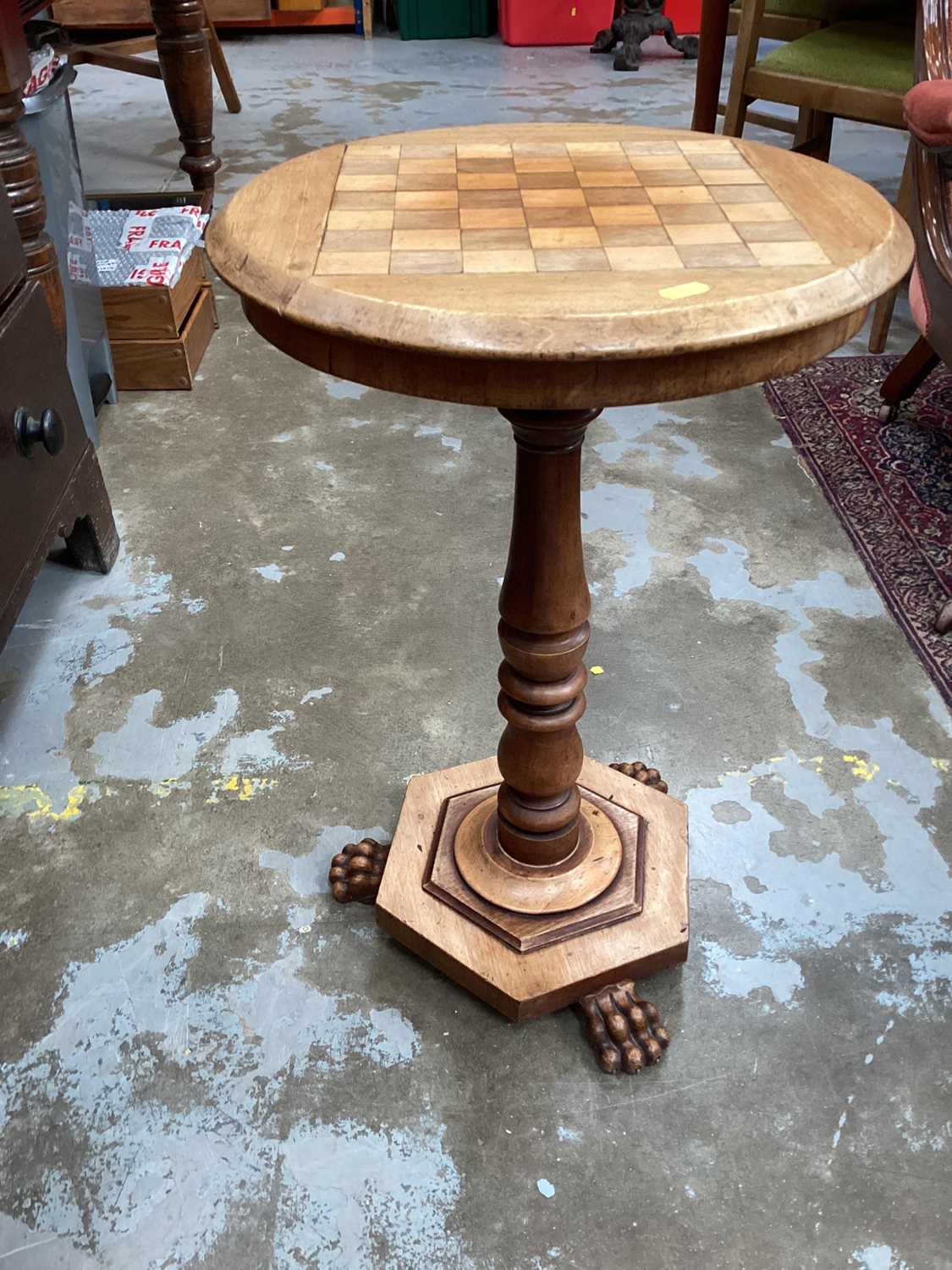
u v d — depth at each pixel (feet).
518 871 4.20
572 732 3.90
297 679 5.65
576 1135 3.67
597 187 3.37
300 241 2.92
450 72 18.02
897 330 9.52
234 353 9.20
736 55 9.48
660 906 4.19
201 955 4.26
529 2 19.36
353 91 16.85
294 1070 3.86
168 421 8.14
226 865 4.63
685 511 7.02
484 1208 3.47
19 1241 3.39
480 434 8.05
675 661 5.75
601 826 4.46
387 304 2.48
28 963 4.22
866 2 10.53
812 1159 3.59
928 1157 3.59
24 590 5.17
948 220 6.07
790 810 4.87
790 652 5.81
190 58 10.69
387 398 8.55
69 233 7.09
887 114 8.77
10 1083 3.82
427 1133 3.67
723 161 3.63
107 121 15.42
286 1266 3.33
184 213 9.34
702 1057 3.90
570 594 3.49
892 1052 3.90
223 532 6.84
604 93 16.65
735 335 2.42
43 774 5.07
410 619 6.10
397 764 5.13
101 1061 3.89
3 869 4.60
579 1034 4.00
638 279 2.62
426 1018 4.05
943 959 4.22
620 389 2.49
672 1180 3.54
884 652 5.80
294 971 4.21
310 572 6.48
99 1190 3.52
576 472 3.29
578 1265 3.32
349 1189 3.52
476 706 5.48
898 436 7.80
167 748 5.22
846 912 4.41
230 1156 3.61
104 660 5.75
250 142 14.29
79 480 5.93
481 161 3.66
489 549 6.72
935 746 5.21
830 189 3.33
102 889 4.52
